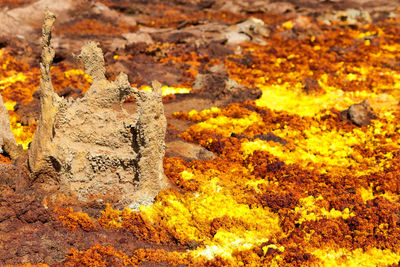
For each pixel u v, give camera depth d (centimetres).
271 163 2053
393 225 1623
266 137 2353
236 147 2236
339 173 2012
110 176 1711
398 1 6178
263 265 1436
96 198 1681
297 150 2239
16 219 1517
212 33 4662
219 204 1733
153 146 1659
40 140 1609
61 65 3525
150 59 3819
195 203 1728
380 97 2977
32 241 1439
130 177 1728
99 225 1609
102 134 1720
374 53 3972
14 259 1354
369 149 2212
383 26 4856
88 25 4900
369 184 1917
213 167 2008
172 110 2777
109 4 5800
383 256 1509
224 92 2969
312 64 3572
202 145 2297
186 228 1631
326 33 4553
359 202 1777
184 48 4184
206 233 1619
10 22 4362
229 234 1603
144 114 1606
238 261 1469
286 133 2423
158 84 1655
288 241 1559
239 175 1973
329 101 2922
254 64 3709
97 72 1738
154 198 1725
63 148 1623
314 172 2006
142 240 1587
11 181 1599
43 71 1567
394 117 2559
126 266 1419
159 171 1730
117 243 1534
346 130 2452
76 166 1664
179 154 2145
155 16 5800
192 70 3544
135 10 5797
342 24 4884
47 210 1560
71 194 1653
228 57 3909
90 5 5300
